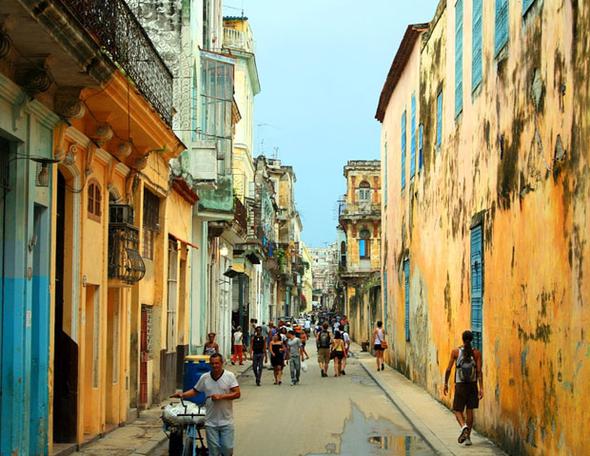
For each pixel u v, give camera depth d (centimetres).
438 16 2102
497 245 1415
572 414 991
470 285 1666
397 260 3097
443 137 2025
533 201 1183
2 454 1048
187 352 2314
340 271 7244
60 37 992
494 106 1445
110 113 1334
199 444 1236
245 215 3616
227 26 4359
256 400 2180
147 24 2220
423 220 2391
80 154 1324
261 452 1362
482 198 1550
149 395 1858
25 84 1043
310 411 1933
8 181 1072
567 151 1021
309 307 14238
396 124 3148
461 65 1780
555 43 1076
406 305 2794
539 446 1132
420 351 2434
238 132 4206
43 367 1163
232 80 2470
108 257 1499
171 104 1762
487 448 1361
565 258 1027
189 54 2234
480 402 1532
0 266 1059
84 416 1400
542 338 1127
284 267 6912
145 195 1814
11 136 1049
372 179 7000
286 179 8338
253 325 3522
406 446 1423
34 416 1145
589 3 943
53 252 1198
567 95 1022
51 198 1188
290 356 2706
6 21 924
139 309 1731
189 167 2303
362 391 2439
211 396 1081
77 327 1316
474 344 1605
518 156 1271
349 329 6756
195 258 2680
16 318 1070
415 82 2583
